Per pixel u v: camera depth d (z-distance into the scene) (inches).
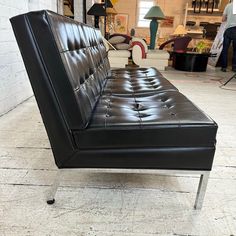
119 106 53.4
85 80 50.2
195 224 41.8
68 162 43.9
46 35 37.5
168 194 49.3
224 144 72.5
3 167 56.1
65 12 200.5
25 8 102.1
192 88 146.6
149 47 231.3
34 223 40.4
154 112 48.6
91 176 54.3
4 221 40.5
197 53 210.8
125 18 343.9
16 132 74.2
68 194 47.9
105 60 90.0
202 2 327.3
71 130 42.0
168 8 338.6
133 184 52.1
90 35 67.6
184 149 42.5
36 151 63.6
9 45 88.9
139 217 42.8
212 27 303.4
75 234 38.7
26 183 50.6
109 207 44.8
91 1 213.5
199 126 41.4
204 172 44.0
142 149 42.7
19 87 99.7
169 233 39.7
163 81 78.7
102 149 42.8
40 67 39.1
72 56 44.5
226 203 47.3
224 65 219.0
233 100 122.0
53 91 40.2
